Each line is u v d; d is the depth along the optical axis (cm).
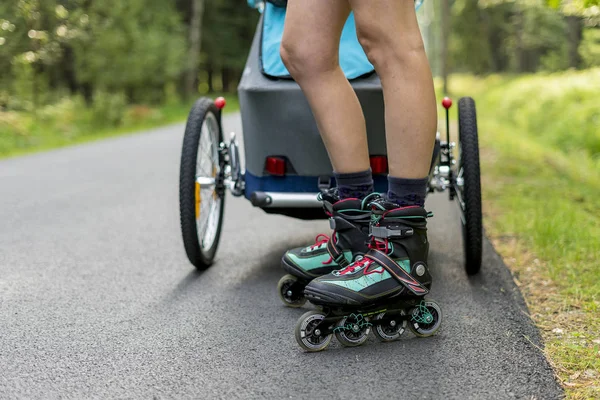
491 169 708
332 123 213
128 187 621
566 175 704
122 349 228
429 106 202
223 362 214
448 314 256
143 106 2155
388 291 212
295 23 209
